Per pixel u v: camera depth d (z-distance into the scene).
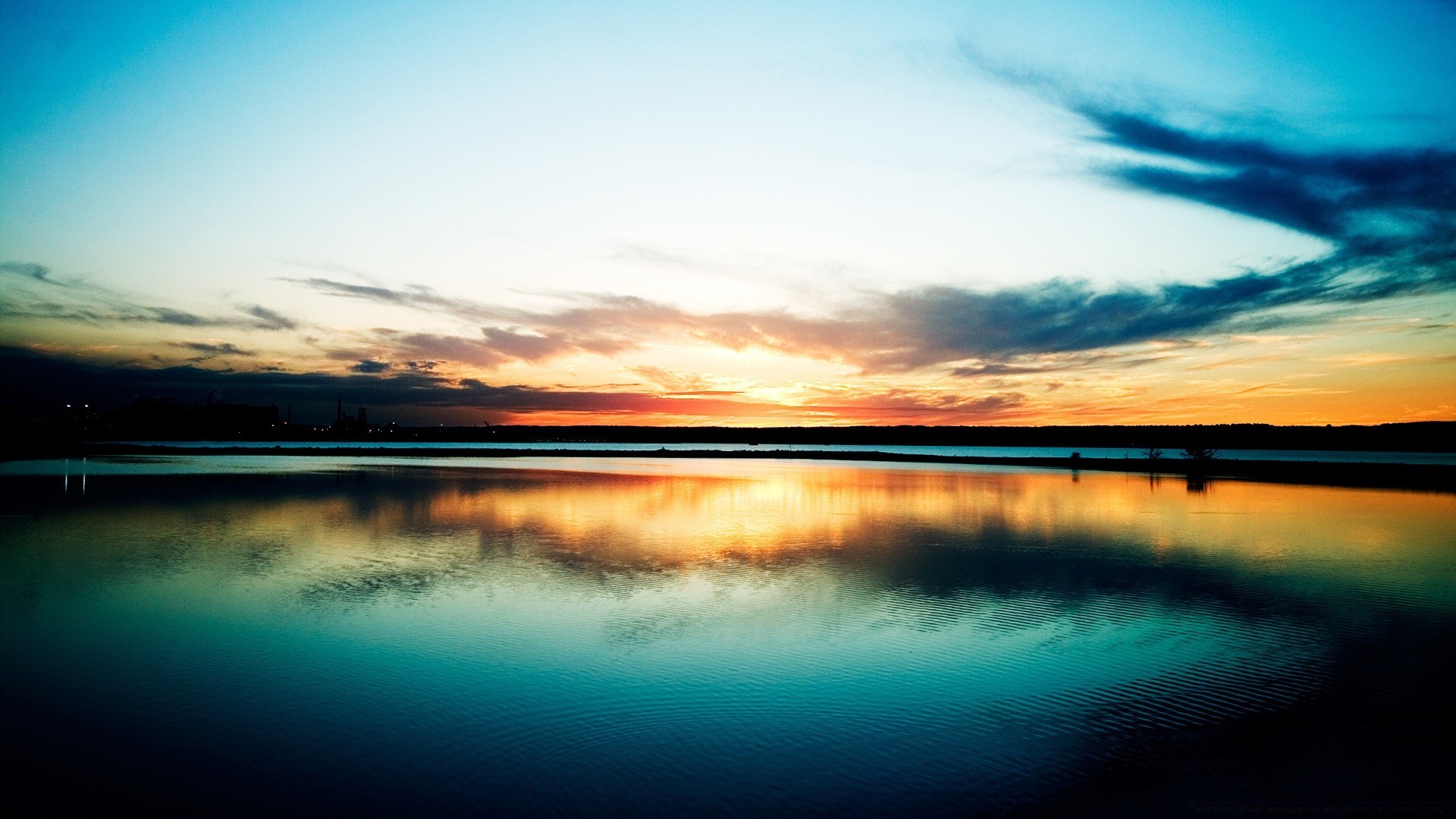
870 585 18.78
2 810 8.28
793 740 9.94
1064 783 8.86
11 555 22.33
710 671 12.46
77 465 69.94
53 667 12.62
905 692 11.58
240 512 32.97
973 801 8.51
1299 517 32.56
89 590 17.91
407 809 8.32
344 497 39.41
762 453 121.25
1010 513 34.41
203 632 14.62
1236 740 9.94
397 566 20.95
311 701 11.17
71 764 9.29
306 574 19.78
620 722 10.48
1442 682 11.92
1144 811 8.29
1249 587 18.59
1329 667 12.63
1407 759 9.39
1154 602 17.05
